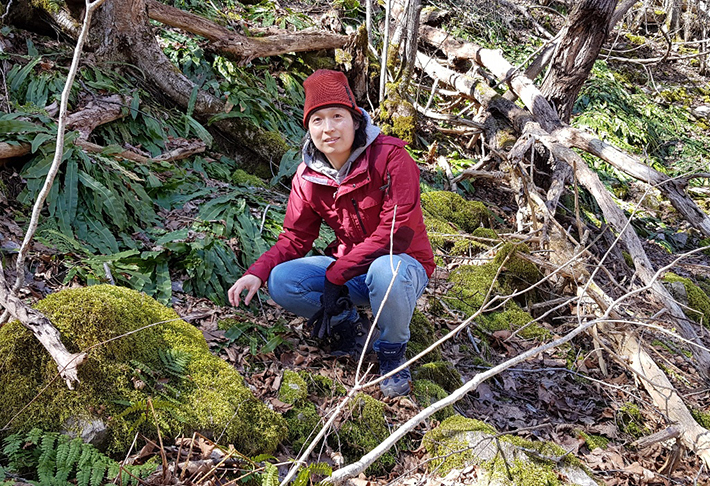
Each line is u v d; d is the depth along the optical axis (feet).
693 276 21.62
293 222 10.32
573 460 9.11
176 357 8.49
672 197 16.33
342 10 27.04
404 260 9.50
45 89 14.07
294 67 22.22
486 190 22.29
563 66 22.00
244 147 17.26
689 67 39.96
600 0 20.65
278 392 9.45
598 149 18.21
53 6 16.21
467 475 8.89
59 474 6.65
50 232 10.94
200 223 12.89
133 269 10.93
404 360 10.97
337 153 9.33
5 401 7.20
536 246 16.88
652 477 10.15
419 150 22.40
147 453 7.36
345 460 8.99
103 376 7.70
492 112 23.02
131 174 12.88
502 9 35.55
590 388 12.70
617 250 17.76
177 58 18.40
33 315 7.46
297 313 10.54
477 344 13.16
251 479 7.64
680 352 14.80
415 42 20.98
